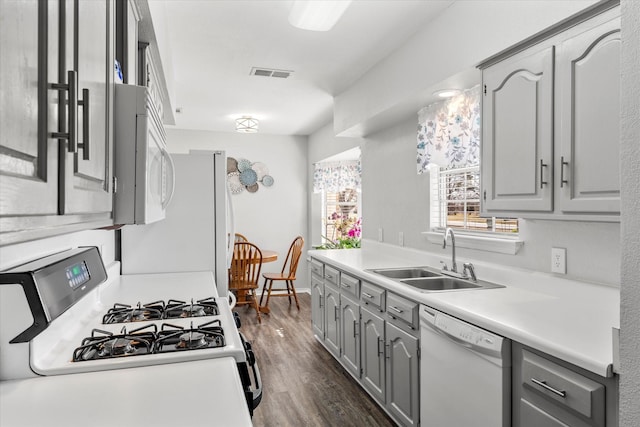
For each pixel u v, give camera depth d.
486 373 1.64
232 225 2.98
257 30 2.71
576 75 1.60
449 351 1.88
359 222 5.63
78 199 0.77
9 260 1.25
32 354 1.21
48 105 0.62
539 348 1.39
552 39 1.70
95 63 0.92
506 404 1.56
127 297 2.11
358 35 2.76
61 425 0.94
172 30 2.71
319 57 3.16
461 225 3.00
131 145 1.16
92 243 2.14
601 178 1.50
